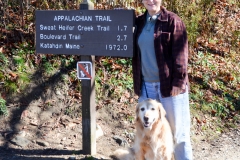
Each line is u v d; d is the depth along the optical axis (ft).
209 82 18.12
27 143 12.91
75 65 16.14
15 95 14.51
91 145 12.26
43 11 11.80
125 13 10.84
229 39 21.76
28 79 15.05
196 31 20.02
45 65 15.65
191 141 14.32
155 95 10.98
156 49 10.23
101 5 17.65
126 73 16.72
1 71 14.96
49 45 11.93
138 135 10.77
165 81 10.36
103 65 16.51
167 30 10.19
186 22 18.38
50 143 13.02
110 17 11.03
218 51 20.75
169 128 10.69
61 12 11.61
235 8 24.94
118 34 11.02
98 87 15.55
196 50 20.17
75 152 12.42
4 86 14.51
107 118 14.75
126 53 11.02
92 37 11.38
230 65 19.95
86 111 12.07
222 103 17.04
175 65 10.16
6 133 13.21
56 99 14.82
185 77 10.28
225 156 13.24
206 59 19.70
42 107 14.42
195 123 15.55
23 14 16.80
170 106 10.73
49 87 15.03
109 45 11.20
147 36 10.34
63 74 15.62
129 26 10.85
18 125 13.62
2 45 15.93
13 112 13.99
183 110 10.86
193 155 13.21
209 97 17.21
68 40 11.69
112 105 15.26
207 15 20.70
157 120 10.39
